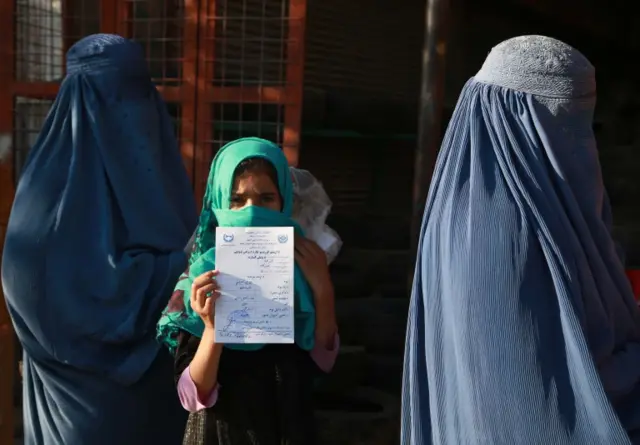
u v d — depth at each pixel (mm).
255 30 4164
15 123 3855
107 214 2562
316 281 1994
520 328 1458
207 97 3574
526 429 1431
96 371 2523
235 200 1967
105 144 2588
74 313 2488
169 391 2637
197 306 1848
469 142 1652
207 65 3578
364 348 4176
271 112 3910
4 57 3721
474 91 1682
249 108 3910
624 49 7484
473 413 1482
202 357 1859
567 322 1454
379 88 5348
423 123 2959
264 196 1965
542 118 1598
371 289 4684
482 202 1556
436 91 2945
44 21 4141
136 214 2586
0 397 2762
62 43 4195
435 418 1604
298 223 2168
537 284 1493
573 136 1618
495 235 1517
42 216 2533
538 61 1608
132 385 2561
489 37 6281
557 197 1566
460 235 1565
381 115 5270
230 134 3918
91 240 2561
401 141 5512
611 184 5773
